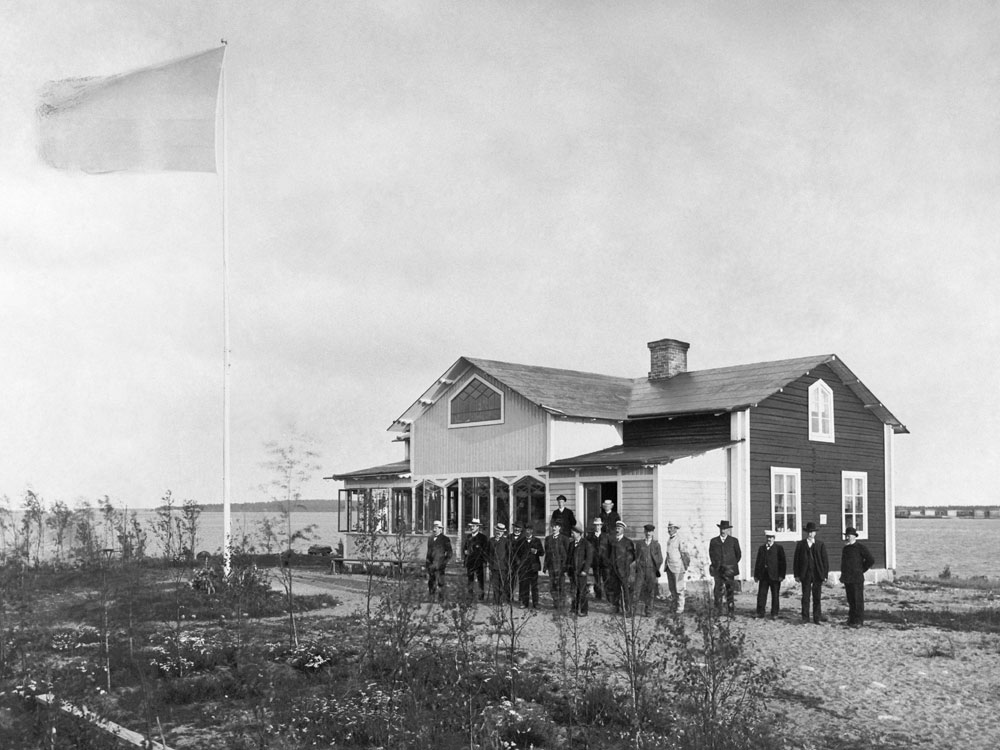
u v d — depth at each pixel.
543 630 16.92
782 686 12.63
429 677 11.18
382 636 12.50
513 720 9.59
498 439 29.73
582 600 18.89
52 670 11.38
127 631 15.00
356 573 31.12
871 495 31.12
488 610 19.55
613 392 31.67
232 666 13.02
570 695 10.99
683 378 31.98
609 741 9.54
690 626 16.97
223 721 10.26
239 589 16.94
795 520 27.86
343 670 12.29
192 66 20.83
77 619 16.70
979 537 121.25
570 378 31.92
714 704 8.88
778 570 19.72
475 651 12.20
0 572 19.55
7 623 15.58
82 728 8.91
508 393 29.56
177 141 20.61
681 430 28.00
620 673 12.70
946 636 17.22
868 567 18.67
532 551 19.52
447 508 31.45
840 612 21.11
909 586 29.88
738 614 20.12
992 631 18.05
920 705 11.81
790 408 28.28
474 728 9.62
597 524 20.81
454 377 31.48
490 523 29.55
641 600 18.44
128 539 15.27
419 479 32.22
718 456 26.17
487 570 22.98
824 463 29.23
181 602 18.69
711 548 19.83
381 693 10.30
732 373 30.50
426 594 18.70
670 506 24.72
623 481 25.41
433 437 32.00
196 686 11.58
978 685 12.95
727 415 26.84
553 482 27.50
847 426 30.48
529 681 11.48
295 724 9.86
